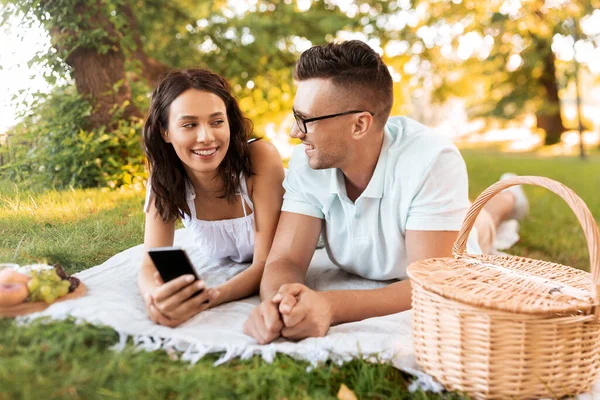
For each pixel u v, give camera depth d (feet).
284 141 23.15
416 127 7.19
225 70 20.79
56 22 10.94
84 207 9.05
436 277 5.14
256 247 7.52
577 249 11.96
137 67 14.30
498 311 4.58
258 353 5.31
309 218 7.25
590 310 4.72
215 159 6.68
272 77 21.68
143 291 6.15
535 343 4.65
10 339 5.03
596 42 38.17
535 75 41.86
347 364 5.21
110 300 5.97
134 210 9.41
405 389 5.12
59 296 5.78
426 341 5.10
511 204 11.41
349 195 7.27
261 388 4.76
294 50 22.44
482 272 5.38
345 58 6.28
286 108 22.26
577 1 36.96
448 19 36.11
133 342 5.29
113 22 12.75
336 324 6.14
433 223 6.52
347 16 23.77
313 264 8.46
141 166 11.05
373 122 6.53
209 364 5.09
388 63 29.32
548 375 4.76
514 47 40.04
